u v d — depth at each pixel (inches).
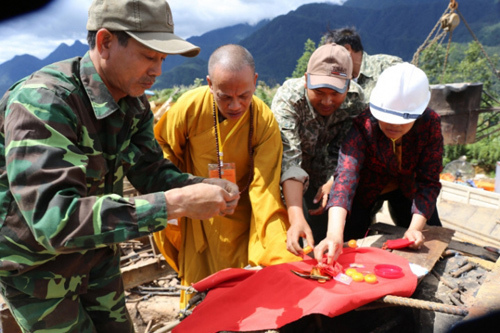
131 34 57.9
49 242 52.8
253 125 97.3
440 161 92.0
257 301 68.2
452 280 77.5
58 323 65.6
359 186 107.6
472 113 365.1
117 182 72.1
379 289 67.0
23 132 53.8
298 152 104.2
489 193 173.5
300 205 94.1
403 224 113.4
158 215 56.1
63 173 53.7
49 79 59.0
